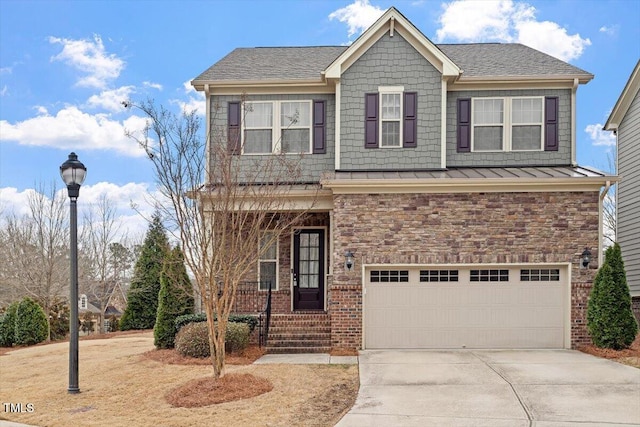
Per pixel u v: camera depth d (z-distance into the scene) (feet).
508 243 42.45
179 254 44.19
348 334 42.50
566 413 24.94
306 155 50.80
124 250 99.25
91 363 39.34
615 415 24.58
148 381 32.73
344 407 26.48
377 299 43.16
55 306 78.48
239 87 51.21
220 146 35.86
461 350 42.11
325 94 51.42
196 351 39.06
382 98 49.21
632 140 59.00
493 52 57.21
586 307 42.14
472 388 29.68
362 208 42.98
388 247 42.78
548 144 49.90
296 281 52.06
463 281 43.16
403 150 48.65
